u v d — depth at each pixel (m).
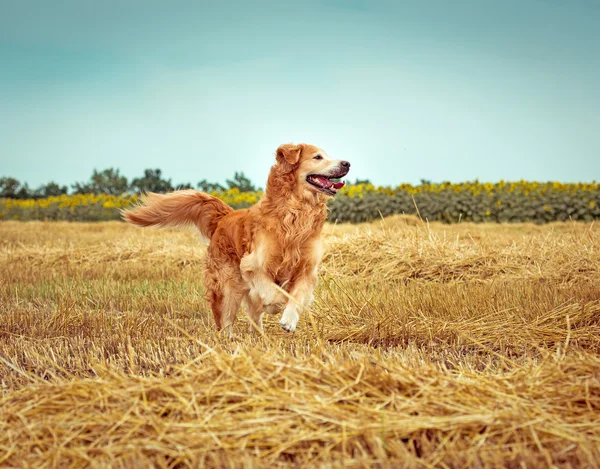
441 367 4.59
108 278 10.41
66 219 31.34
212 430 3.26
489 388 3.63
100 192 41.47
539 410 3.34
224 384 3.67
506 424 3.22
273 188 6.14
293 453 3.13
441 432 3.21
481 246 10.57
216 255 6.55
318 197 6.17
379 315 6.46
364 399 3.53
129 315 7.08
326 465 2.88
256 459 2.99
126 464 3.03
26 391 3.85
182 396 3.59
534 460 2.90
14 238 17.03
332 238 11.30
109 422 3.37
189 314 7.62
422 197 24.20
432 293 7.52
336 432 3.22
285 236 6.05
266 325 6.90
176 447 3.14
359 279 9.27
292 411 3.39
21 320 7.05
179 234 16.72
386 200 24.25
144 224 6.98
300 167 6.05
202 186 36.56
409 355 5.13
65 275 10.71
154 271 10.98
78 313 7.16
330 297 7.39
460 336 5.81
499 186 25.34
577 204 23.11
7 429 3.45
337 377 3.69
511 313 6.48
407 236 10.92
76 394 3.69
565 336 5.63
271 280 6.16
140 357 5.27
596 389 3.54
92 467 3.01
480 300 7.02
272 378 3.72
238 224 6.40
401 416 3.30
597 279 8.39
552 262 9.38
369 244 10.69
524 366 4.16
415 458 2.93
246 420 3.29
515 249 10.23
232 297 6.48
